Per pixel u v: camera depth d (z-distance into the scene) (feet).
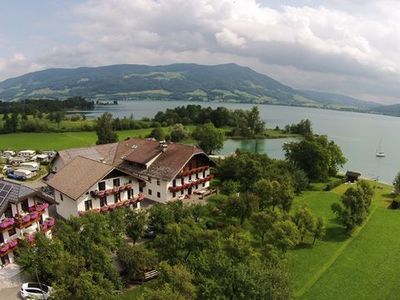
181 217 163.43
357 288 142.20
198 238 130.52
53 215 201.46
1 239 135.64
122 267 138.62
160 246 134.41
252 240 175.83
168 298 86.89
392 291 141.38
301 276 148.97
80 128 599.57
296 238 152.97
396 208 245.45
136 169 241.35
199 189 249.55
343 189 291.17
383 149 558.56
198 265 111.24
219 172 261.44
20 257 125.59
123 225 150.61
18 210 141.69
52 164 261.44
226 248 123.75
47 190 232.12
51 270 118.42
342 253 171.83
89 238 128.88
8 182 146.61
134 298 123.75
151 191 232.53
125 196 201.77
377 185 313.12
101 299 101.19
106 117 452.76
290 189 204.95
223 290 97.76
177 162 229.04
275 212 168.86
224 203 188.44
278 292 99.86
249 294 96.89
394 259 167.84
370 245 182.09
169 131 562.25
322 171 302.45
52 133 564.71
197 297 98.07
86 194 183.32
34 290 119.96
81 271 111.24
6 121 566.77
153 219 158.92
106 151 266.16
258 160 257.96
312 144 301.43
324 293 137.69
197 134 487.61
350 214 191.52
